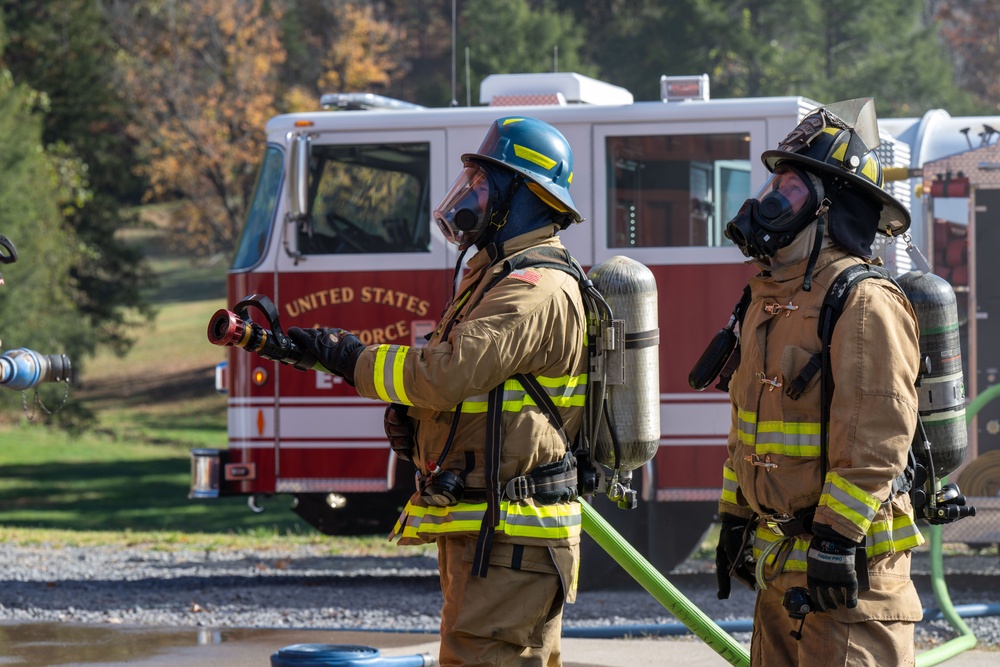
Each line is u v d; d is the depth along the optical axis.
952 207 13.59
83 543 18.55
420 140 13.59
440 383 5.22
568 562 5.55
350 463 13.37
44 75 53.28
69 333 40.69
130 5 59.22
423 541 5.65
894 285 5.29
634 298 6.06
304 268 13.52
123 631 10.72
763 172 12.95
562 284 5.58
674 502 13.66
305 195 13.28
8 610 12.13
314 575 15.00
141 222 66.44
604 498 13.11
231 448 13.52
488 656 5.40
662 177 13.12
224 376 14.73
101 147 55.19
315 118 13.66
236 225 57.88
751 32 44.03
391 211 13.58
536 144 5.77
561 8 53.75
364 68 60.50
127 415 58.31
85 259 52.00
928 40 45.03
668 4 44.03
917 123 15.16
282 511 32.81
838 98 41.41
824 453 5.17
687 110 13.05
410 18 86.38
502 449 5.42
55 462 45.22
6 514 33.06
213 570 15.43
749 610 12.34
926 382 5.91
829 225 5.33
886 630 5.16
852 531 4.90
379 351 5.36
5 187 34.84
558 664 5.81
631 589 13.80
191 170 57.28
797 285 5.36
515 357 5.32
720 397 12.85
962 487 13.07
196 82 57.94
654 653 9.66
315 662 7.97
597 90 14.46
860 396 5.01
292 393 13.43
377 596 13.28
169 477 41.44
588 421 5.88
